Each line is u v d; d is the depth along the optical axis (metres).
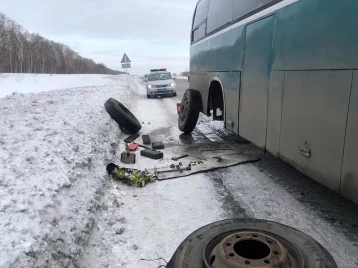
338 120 2.78
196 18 8.18
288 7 3.50
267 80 4.06
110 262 2.98
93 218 3.56
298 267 1.64
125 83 29.28
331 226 3.54
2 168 3.81
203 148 6.93
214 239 1.92
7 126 6.38
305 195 4.39
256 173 5.30
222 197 4.39
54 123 6.50
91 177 4.45
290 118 3.54
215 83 6.68
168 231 3.54
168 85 19.92
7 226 2.62
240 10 4.89
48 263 2.46
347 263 2.89
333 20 2.78
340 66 2.72
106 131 7.12
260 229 2.04
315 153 3.12
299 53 3.31
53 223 2.91
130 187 4.78
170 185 4.85
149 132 8.84
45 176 3.70
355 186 2.62
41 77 47.12
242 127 4.98
